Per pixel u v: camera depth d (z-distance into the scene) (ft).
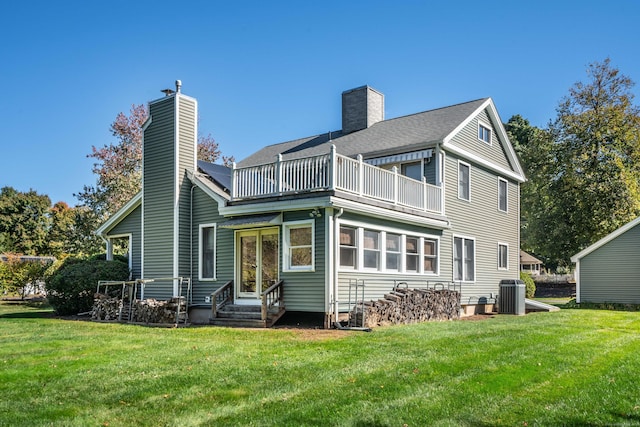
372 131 68.28
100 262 56.44
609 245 76.59
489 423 17.07
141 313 46.88
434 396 19.95
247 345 31.37
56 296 55.67
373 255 47.09
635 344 31.99
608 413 17.98
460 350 29.01
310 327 41.70
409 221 50.88
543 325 42.06
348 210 43.01
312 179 42.83
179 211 51.98
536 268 176.96
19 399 20.18
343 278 43.09
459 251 61.77
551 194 126.82
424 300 47.91
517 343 31.48
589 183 115.96
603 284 76.69
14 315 56.90
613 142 118.73
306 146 72.59
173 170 52.54
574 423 17.03
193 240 52.47
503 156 73.72
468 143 63.72
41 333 38.40
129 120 102.78
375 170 46.70
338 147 65.46
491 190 69.92
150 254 53.57
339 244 42.60
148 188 54.44
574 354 28.02
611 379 22.56
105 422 17.61
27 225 172.65
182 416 18.04
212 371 24.27
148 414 18.35
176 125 52.90
